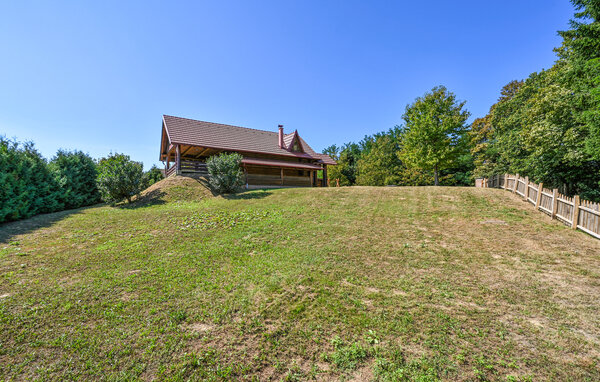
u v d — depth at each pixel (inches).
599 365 120.3
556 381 111.3
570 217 343.9
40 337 142.9
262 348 136.5
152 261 257.0
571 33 457.4
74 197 628.1
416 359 125.6
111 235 346.9
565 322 154.3
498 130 1025.5
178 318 162.1
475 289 195.8
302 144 1131.3
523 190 483.5
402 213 433.4
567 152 570.6
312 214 442.0
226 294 192.1
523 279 210.2
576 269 225.8
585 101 497.4
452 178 1443.2
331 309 171.0
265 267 241.4
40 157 594.2
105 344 138.3
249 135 1024.2
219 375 118.7
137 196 622.2
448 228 354.6
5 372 118.9
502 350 131.0
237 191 719.7
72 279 215.5
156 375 118.6
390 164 1679.4
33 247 296.5
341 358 127.7
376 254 271.0
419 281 210.2
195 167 806.5
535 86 805.9
